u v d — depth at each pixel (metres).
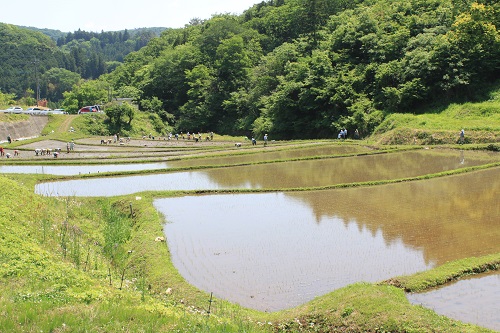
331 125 64.56
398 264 17.69
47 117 79.38
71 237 20.61
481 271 16.80
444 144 45.97
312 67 70.50
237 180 34.59
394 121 54.84
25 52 187.50
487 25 56.84
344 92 64.62
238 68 91.75
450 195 27.58
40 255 16.03
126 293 14.08
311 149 50.31
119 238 21.75
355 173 35.66
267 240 20.94
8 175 35.69
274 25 105.38
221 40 98.75
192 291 15.58
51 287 13.28
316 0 90.31
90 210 26.73
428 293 15.16
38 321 10.34
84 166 42.50
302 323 13.18
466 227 21.61
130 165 42.75
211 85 92.75
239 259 18.80
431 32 64.12
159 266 17.88
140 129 83.81
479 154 40.97
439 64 58.38
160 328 11.11
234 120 88.94
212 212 25.95
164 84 101.56
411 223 22.50
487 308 13.99
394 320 12.21
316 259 18.48
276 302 15.09
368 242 20.19
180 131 91.56
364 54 70.44
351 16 80.56
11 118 69.44
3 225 18.02
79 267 16.73
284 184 32.62
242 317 13.51
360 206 26.00
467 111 52.72
